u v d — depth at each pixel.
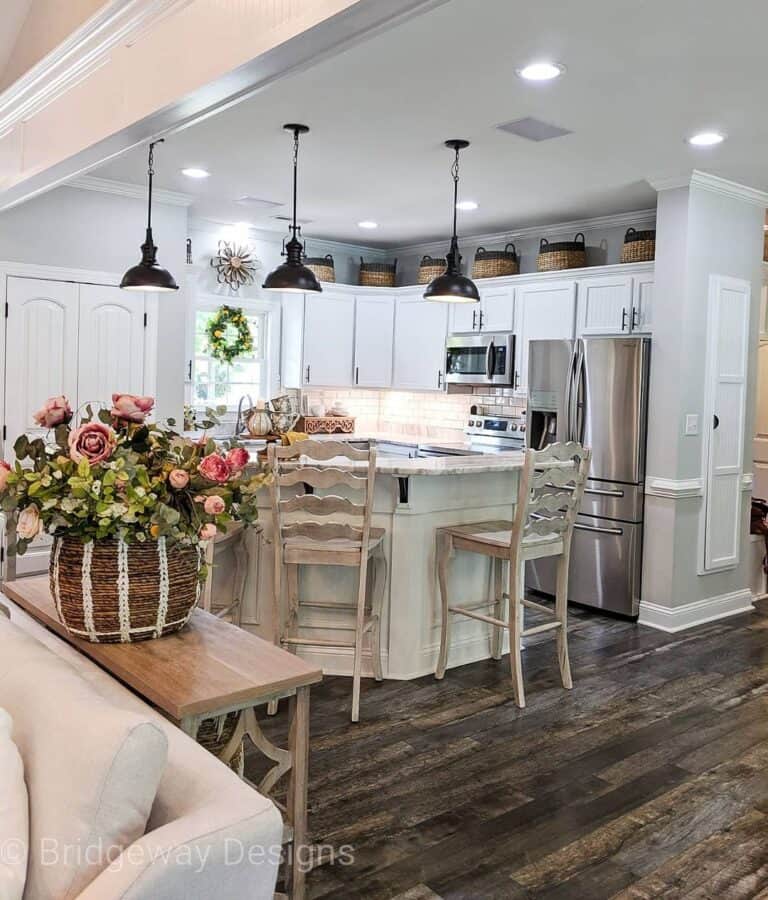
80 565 1.81
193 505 1.86
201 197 5.56
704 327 4.89
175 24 2.51
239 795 1.30
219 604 3.85
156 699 1.63
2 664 1.58
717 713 3.57
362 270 7.31
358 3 1.80
